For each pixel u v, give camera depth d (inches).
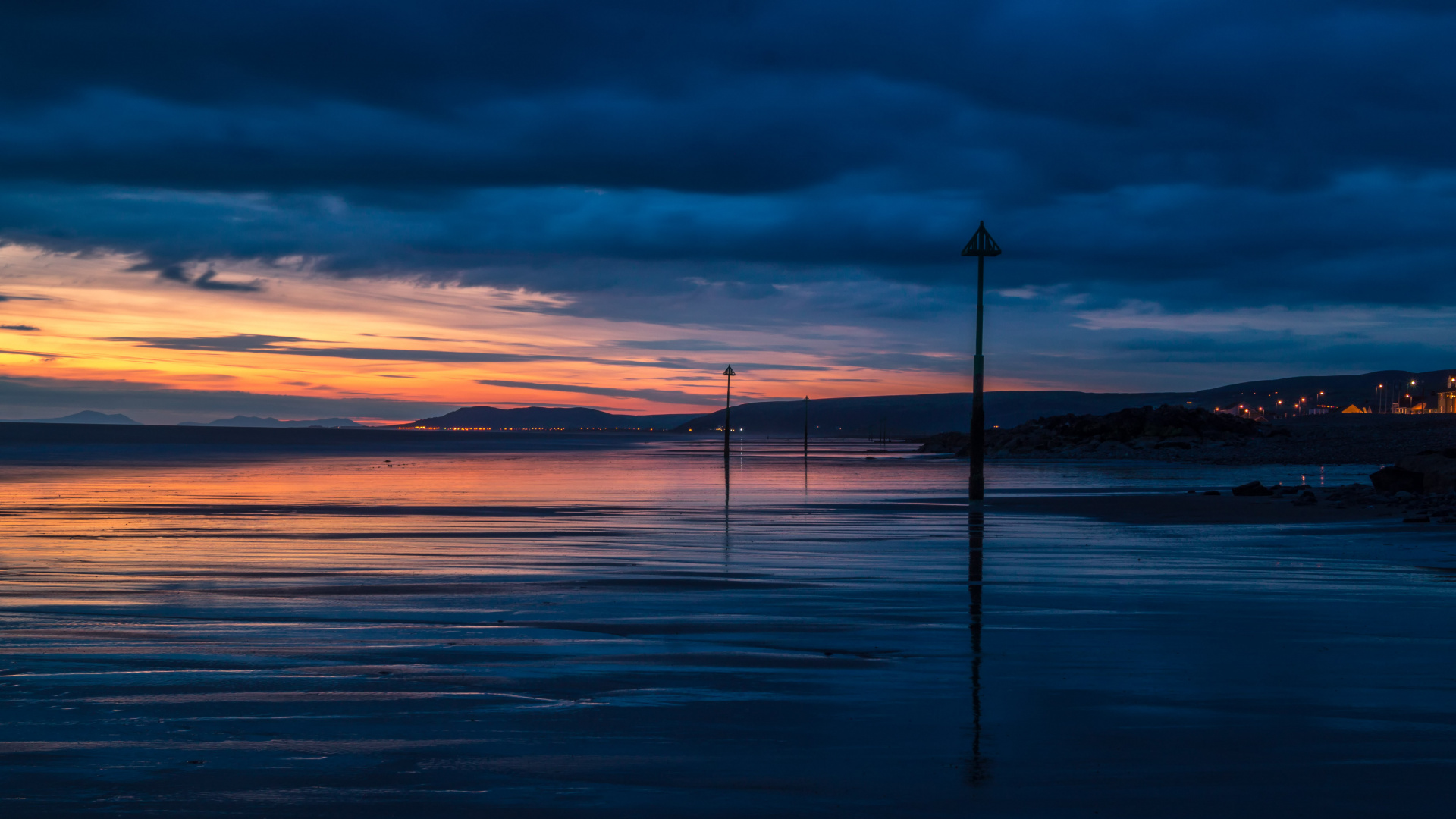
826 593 452.1
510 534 744.3
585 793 198.1
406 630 362.9
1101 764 215.9
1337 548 645.3
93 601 424.5
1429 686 279.7
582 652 325.1
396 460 2792.8
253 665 305.9
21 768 210.7
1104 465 2448.3
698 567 548.7
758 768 212.8
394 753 222.1
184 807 190.7
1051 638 348.5
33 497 1179.9
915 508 1013.2
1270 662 310.3
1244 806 192.2
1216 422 3659.0
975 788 201.5
